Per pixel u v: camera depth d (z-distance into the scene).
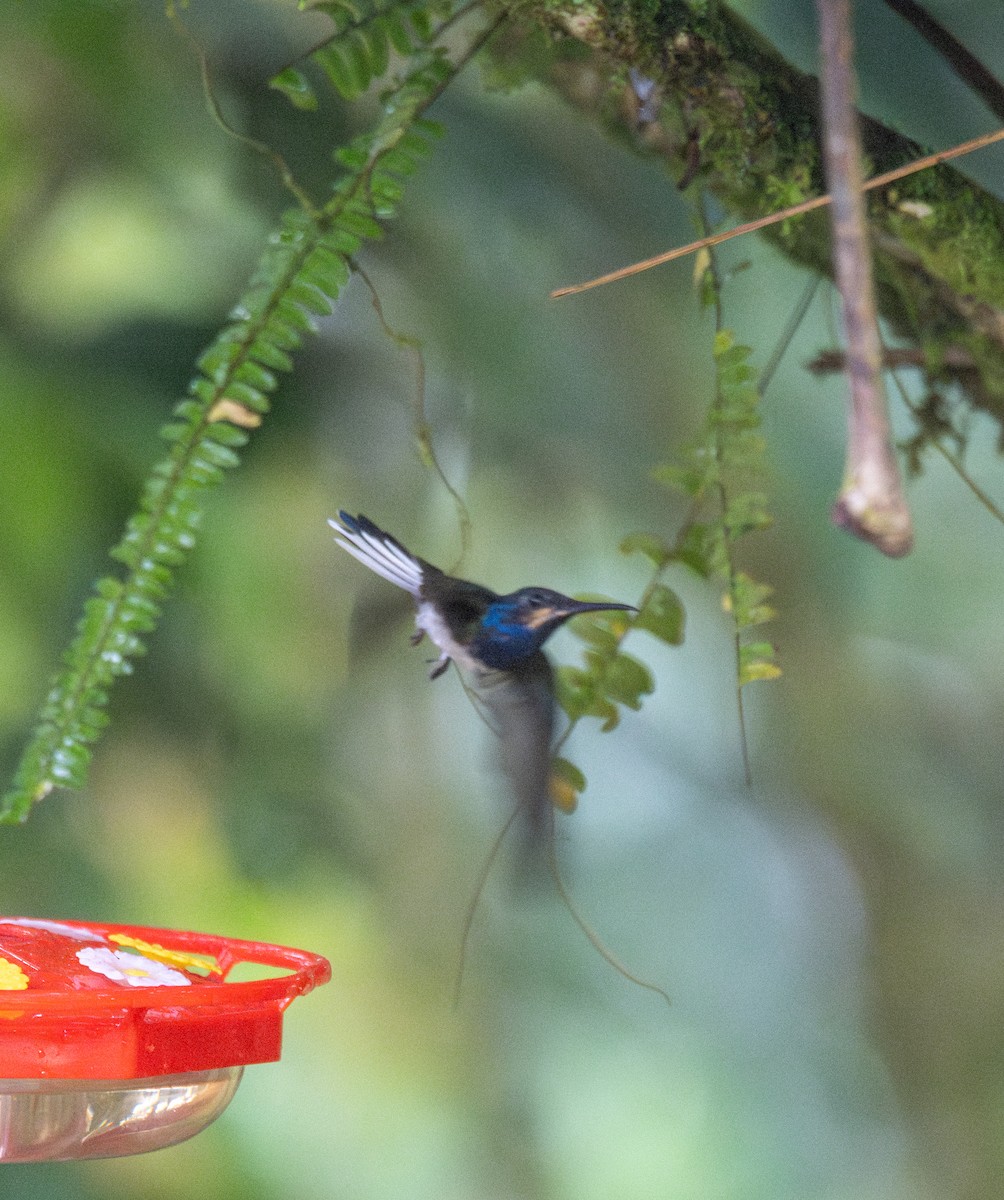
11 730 7.61
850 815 13.01
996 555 12.39
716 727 13.29
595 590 11.03
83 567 7.64
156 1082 3.66
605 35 3.79
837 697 12.65
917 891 13.10
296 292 4.09
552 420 9.45
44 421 7.47
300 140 7.41
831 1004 13.53
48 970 3.59
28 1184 8.56
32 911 8.43
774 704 12.83
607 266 9.09
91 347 7.71
